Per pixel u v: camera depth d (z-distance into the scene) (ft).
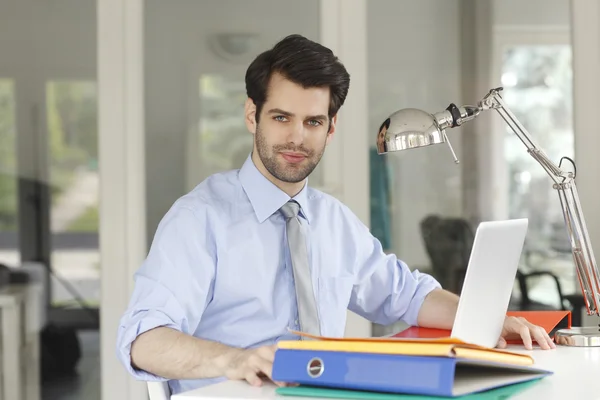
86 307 13.44
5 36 13.34
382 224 13.50
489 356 5.37
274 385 5.59
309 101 7.31
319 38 13.44
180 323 6.91
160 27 13.37
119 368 13.42
